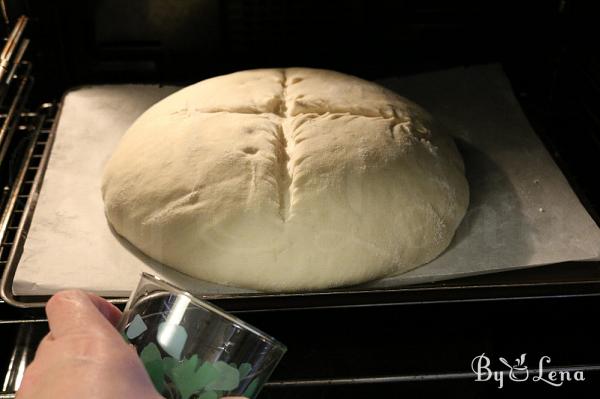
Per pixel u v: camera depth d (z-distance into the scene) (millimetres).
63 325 561
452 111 1229
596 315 903
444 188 977
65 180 1049
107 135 1143
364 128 978
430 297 837
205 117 1003
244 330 626
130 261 921
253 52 1279
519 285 841
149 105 1210
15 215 1067
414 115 1060
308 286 891
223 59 1281
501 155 1126
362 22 1243
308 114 1006
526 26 1255
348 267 890
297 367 866
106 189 997
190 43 1257
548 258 920
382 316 881
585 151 1210
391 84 1297
